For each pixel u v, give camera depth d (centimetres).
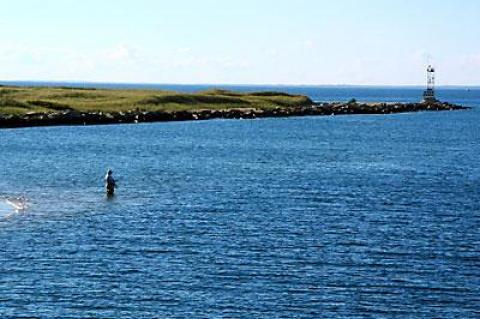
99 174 15800
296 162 18738
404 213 11469
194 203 12138
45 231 9738
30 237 9369
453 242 9419
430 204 12325
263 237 9594
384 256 8650
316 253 8756
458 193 13600
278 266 8156
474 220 10938
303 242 9319
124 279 7619
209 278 7675
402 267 8175
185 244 9144
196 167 17400
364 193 13450
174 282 7525
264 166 17750
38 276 7675
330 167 17675
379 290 7338
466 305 6944
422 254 8769
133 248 8900
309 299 7056
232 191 13538
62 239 9288
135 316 6594
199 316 6600
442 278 7762
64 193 13062
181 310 6738
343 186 14338
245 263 8269
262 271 7950
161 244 9125
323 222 10650
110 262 8244
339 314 6681
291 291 7281
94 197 12644
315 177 15700
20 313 6631
